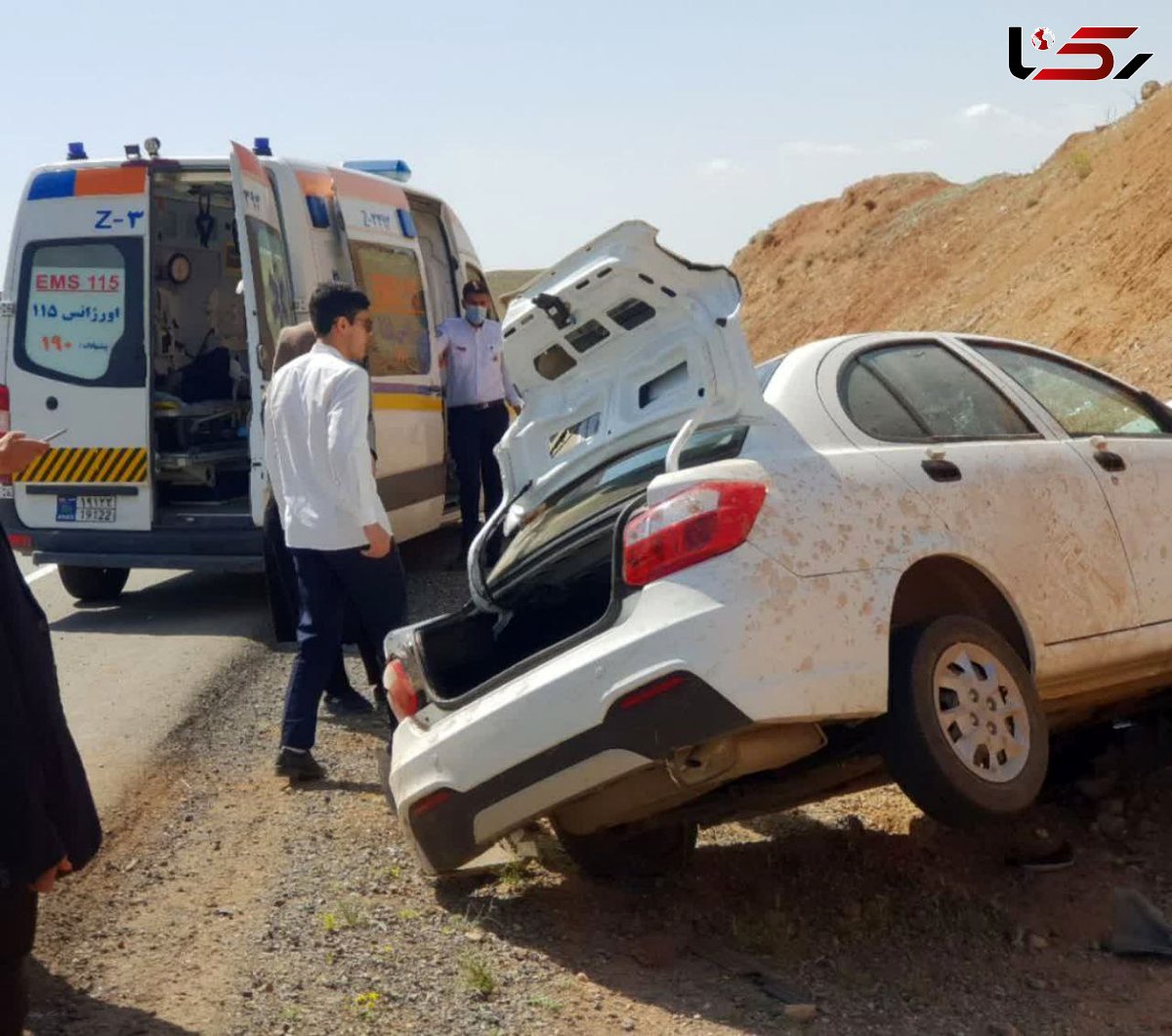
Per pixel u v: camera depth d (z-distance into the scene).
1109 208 24.77
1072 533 5.39
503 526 5.73
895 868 5.52
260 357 9.70
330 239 10.77
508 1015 4.37
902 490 4.91
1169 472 5.96
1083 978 4.64
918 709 4.59
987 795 4.64
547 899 5.34
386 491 11.20
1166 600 5.72
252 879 5.50
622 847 5.45
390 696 5.32
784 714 4.42
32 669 3.52
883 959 4.79
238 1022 4.30
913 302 37.78
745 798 5.01
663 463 5.22
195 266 11.96
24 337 10.80
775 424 4.95
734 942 4.95
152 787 6.64
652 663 4.44
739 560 4.48
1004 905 5.21
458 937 4.97
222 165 10.60
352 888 5.41
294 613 8.87
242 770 6.90
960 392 5.60
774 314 47.88
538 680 4.69
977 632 4.83
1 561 3.50
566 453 5.56
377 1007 4.42
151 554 10.59
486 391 12.20
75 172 10.77
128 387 10.62
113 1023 4.30
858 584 4.63
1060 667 5.23
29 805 3.42
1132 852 5.63
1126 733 6.57
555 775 4.66
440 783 4.92
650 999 4.48
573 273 5.22
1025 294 25.11
